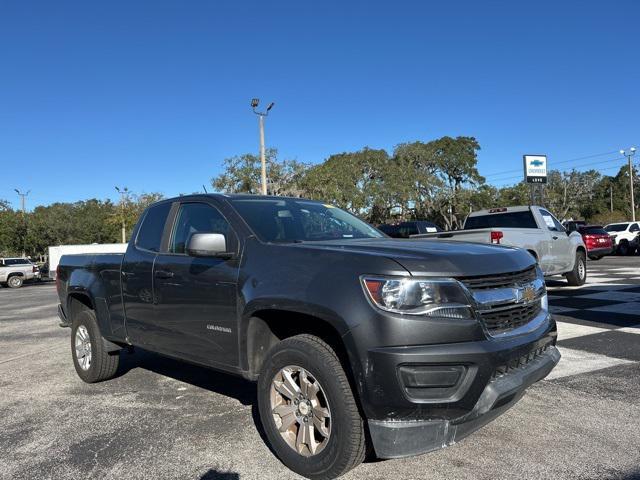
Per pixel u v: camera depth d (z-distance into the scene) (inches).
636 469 132.2
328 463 127.0
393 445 117.3
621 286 476.4
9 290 1058.1
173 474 139.9
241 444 157.3
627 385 196.9
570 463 136.3
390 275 121.5
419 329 118.0
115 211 2146.9
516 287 135.9
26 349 325.4
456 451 145.2
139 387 223.0
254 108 1175.0
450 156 2269.9
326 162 2156.7
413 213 2271.2
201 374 241.1
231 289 152.4
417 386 116.5
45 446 162.4
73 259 242.7
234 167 1438.2
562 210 2532.0
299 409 135.4
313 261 136.4
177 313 173.2
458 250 135.9
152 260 186.9
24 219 2039.9
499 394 121.0
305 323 141.6
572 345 260.1
